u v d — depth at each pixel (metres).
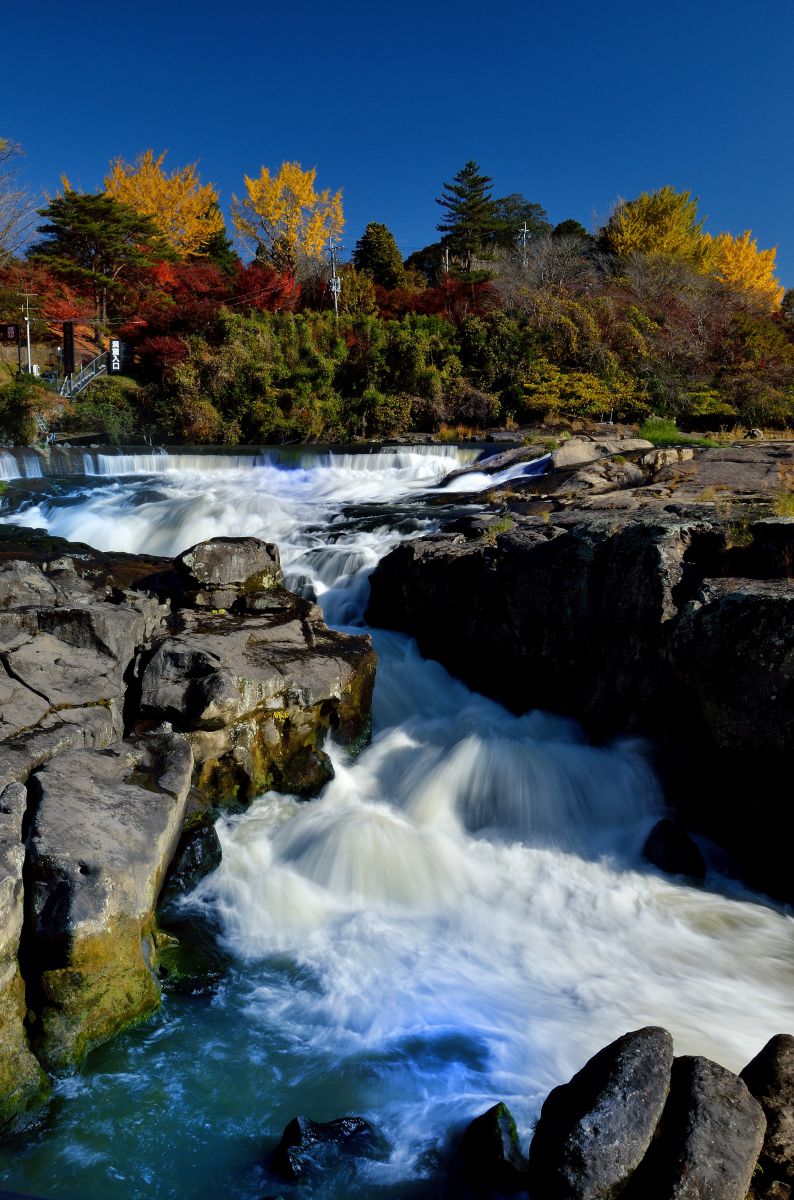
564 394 29.67
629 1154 3.35
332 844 6.90
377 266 52.31
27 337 34.97
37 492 16.86
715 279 41.72
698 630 7.07
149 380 35.53
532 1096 4.51
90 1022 4.74
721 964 5.83
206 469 20.70
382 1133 4.28
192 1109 4.46
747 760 6.89
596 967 5.78
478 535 11.23
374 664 8.75
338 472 19.67
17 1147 4.21
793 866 6.67
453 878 6.87
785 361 31.42
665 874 7.01
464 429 29.58
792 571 7.46
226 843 6.97
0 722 6.18
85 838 5.04
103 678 7.09
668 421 26.25
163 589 10.20
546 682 9.20
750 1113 3.47
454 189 61.38
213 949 5.84
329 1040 5.00
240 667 7.66
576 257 40.69
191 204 49.78
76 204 40.16
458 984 5.55
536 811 7.80
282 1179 4.01
